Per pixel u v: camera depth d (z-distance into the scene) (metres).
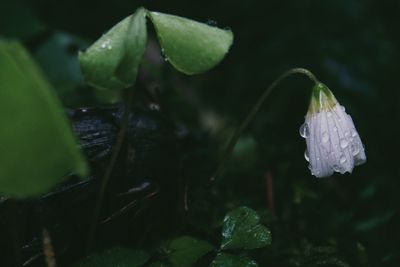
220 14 0.34
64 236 0.16
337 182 0.22
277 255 0.18
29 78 0.14
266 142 0.22
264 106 0.27
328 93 0.17
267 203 0.20
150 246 0.17
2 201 0.16
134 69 0.15
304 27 0.30
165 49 0.16
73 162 0.14
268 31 0.32
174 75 0.27
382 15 0.35
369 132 0.25
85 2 0.32
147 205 0.17
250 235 0.17
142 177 0.17
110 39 0.16
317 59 0.28
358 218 0.21
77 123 0.17
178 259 0.17
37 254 0.16
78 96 0.22
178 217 0.18
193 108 0.24
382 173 0.23
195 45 0.16
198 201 0.19
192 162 0.20
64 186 0.16
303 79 0.28
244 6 0.34
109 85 0.15
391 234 0.21
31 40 0.25
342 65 0.28
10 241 0.16
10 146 0.14
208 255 0.18
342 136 0.17
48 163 0.14
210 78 0.31
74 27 0.31
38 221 0.16
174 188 0.18
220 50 0.16
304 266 0.18
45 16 0.31
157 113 0.18
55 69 0.25
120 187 0.17
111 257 0.16
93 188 0.17
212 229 0.18
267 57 0.30
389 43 0.31
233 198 0.20
